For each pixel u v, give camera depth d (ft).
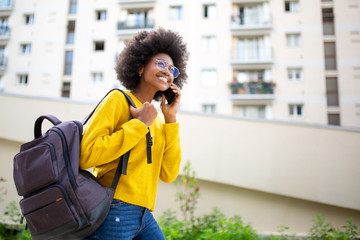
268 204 19.86
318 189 19.25
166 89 5.40
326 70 61.77
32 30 70.44
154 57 5.36
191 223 15.99
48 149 3.75
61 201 3.65
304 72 61.87
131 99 4.60
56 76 67.72
